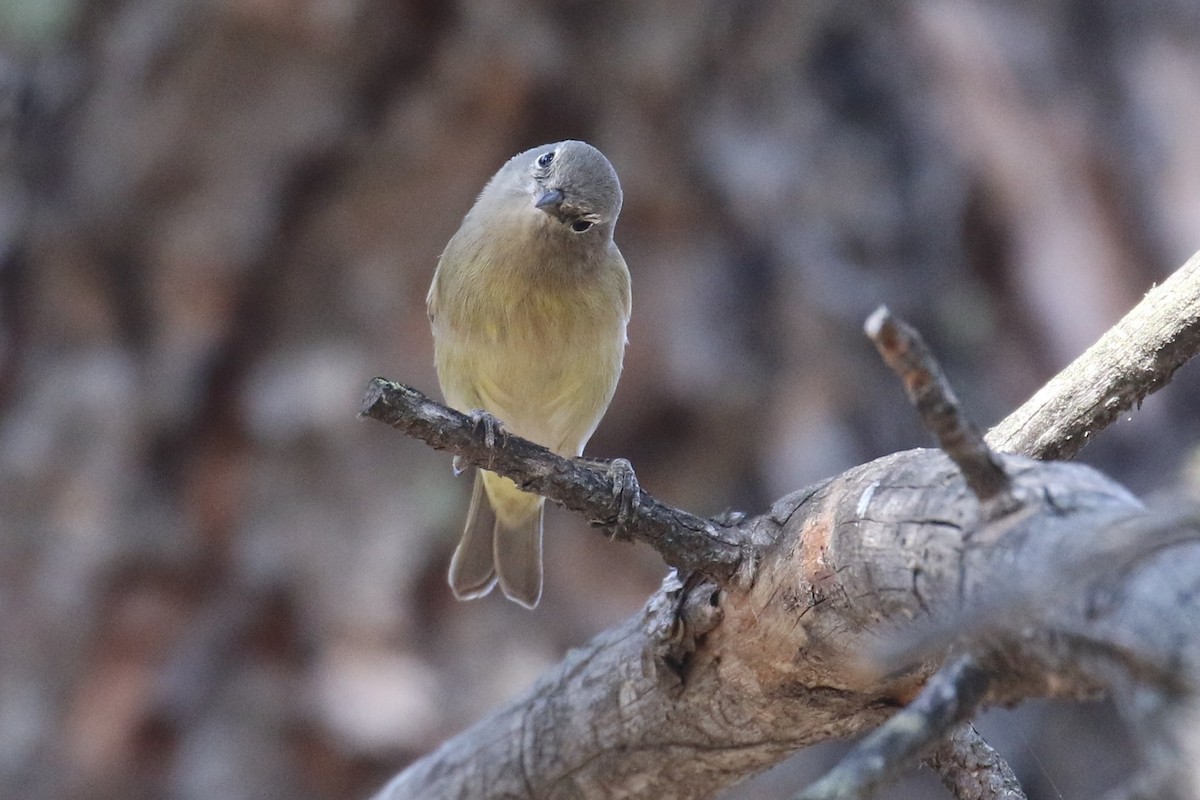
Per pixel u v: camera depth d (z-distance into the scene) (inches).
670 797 240.2
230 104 434.3
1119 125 490.3
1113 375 218.1
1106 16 506.0
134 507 427.5
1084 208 478.0
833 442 432.5
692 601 210.5
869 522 173.6
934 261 462.6
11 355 438.3
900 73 469.1
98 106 441.4
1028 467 154.0
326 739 409.4
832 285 444.5
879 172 458.9
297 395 430.6
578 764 245.0
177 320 436.8
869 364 443.2
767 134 451.8
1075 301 467.8
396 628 418.6
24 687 416.2
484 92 433.4
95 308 439.5
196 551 427.5
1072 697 135.4
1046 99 486.9
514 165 328.5
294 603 422.6
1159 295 217.6
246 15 426.9
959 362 462.3
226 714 414.9
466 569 356.8
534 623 424.2
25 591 421.4
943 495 163.2
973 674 136.5
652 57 439.2
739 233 444.8
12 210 440.1
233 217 434.9
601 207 310.3
